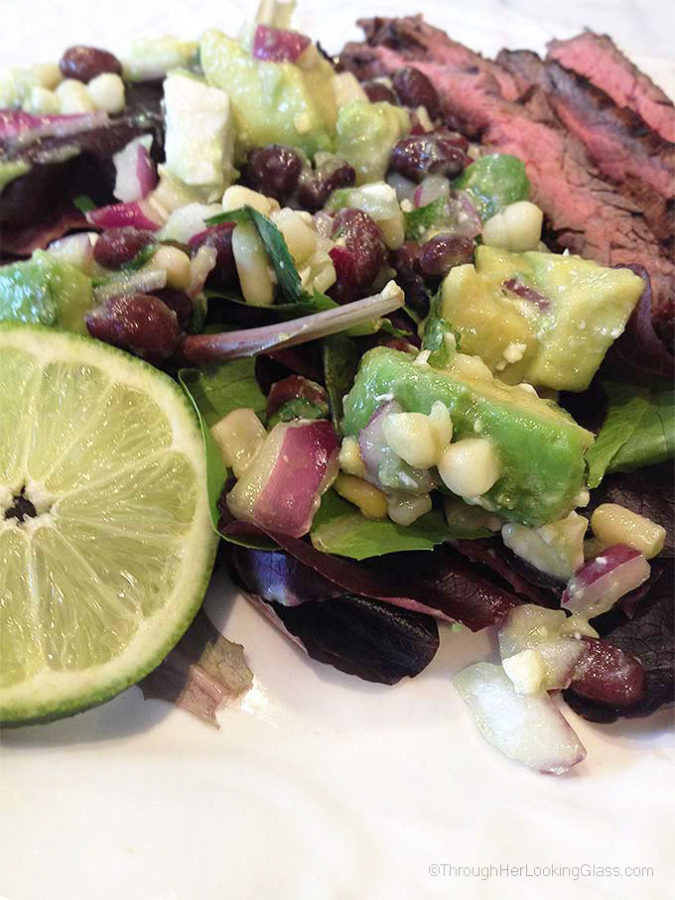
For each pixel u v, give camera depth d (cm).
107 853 8
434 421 9
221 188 13
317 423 11
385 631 10
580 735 10
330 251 12
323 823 9
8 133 14
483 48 19
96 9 19
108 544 9
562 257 12
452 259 12
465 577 10
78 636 9
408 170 13
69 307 11
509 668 10
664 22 20
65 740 9
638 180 14
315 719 10
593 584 10
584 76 16
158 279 11
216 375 11
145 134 14
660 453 11
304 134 14
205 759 9
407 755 9
